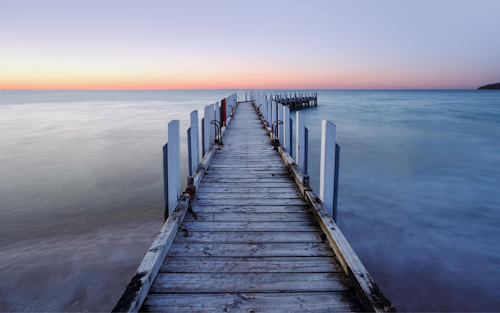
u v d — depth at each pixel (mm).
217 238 3012
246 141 8172
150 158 13008
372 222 7016
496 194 8805
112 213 7441
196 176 4570
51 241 6059
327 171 3436
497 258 5555
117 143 16250
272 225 3291
